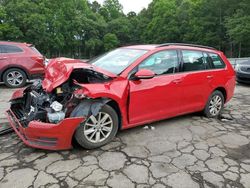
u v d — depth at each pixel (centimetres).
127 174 306
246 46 3819
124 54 444
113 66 416
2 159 333
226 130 461
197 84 480
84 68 363
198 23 4362
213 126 479
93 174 304
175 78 443
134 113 400
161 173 311
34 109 370
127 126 401
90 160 336
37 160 332
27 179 291
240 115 557
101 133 371
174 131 445
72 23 4762
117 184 287
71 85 369
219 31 4162
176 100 453
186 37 4519
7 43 828
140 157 348
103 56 481
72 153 353
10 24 3681
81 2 5506
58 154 349
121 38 5884
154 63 422
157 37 5259
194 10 4575
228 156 362
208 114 524
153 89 411
